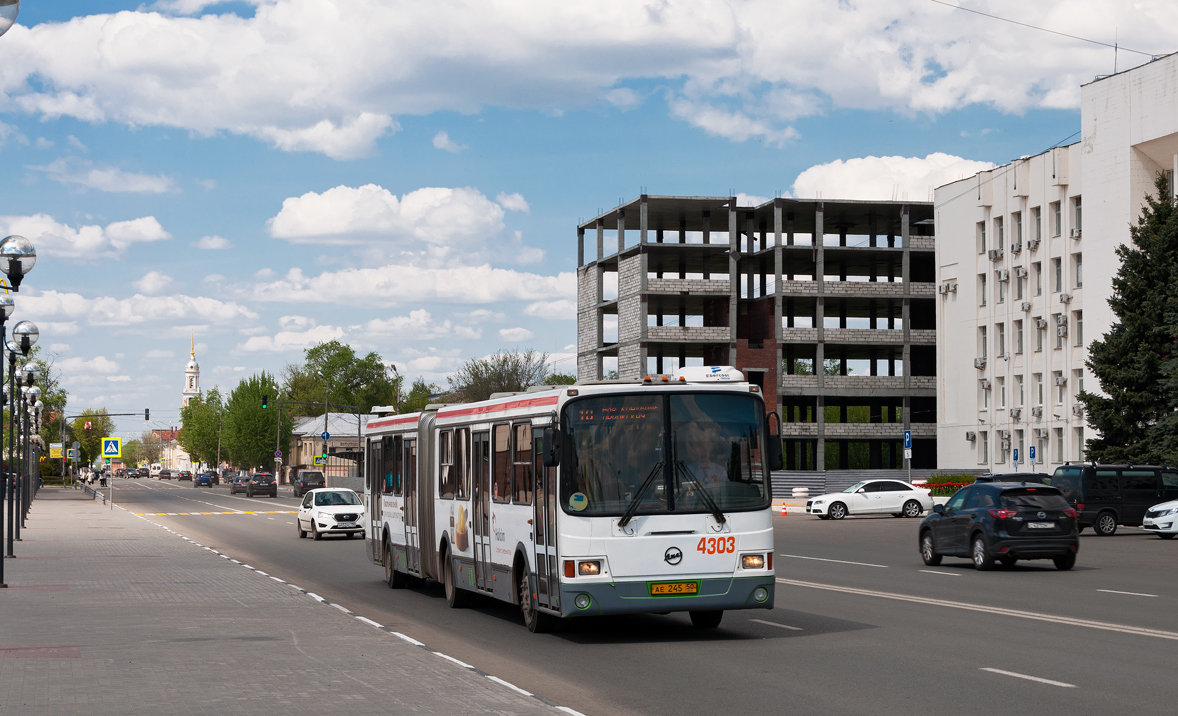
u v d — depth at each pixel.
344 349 158.25
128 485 148.38
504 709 9.27
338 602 19.47
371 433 24.00
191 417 184.50
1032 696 10.12
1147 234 48.06
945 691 10.41
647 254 82.25
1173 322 45.41
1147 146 54.34
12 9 9.34
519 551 15.41
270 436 146.25
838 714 9.48
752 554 14.05
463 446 17.92
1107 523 36.06
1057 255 61.56
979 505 24.38
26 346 30.59
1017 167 64.06
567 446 13.88
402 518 21.33
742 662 12.34
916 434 84.44
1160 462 44.69
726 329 82.69
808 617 16.23
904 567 25.19
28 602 18.27
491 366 108.81
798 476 71.69
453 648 13.71
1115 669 11.51
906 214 84.88
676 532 13.88
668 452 14.05
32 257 23.38
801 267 91.44
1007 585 20.70
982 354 68.56
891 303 88.25
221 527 48.19
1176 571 23.58
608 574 13.70
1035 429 63.00
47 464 141.62
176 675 10.97
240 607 17.50
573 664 12.40
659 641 14.14
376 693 9.99
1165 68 53.00
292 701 9.62
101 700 9.68
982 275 68.69
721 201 82.69
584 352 91.50
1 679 10.74
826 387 83.56
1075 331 60.25
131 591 20.19
